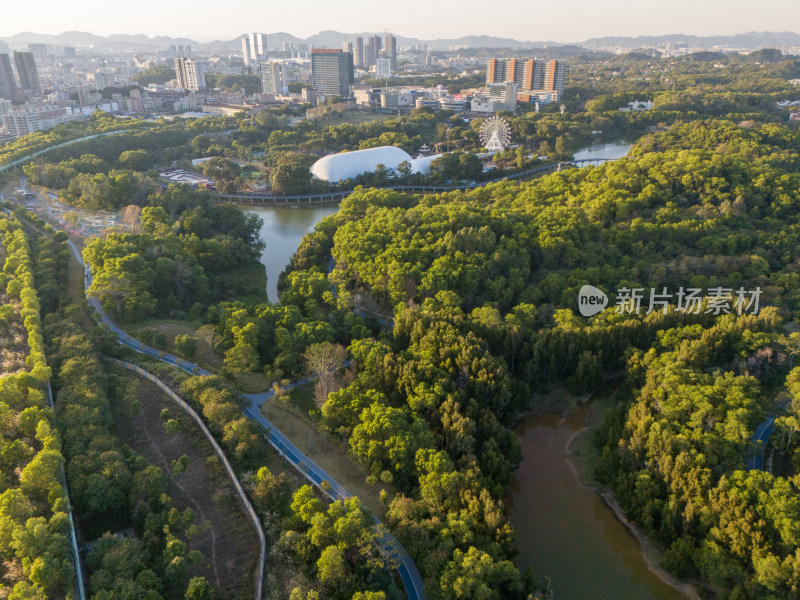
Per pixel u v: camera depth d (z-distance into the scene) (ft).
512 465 504.84
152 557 370.32
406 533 386.32
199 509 413.59
